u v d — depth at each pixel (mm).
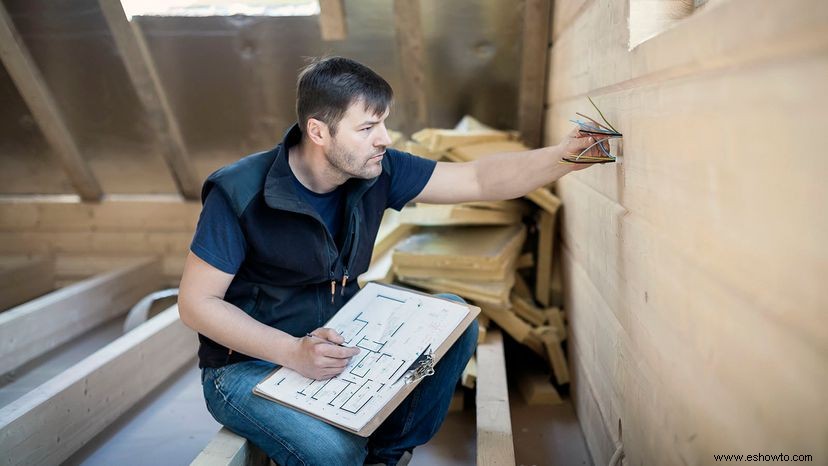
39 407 1687
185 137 3107
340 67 1330
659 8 1237
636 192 1253
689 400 992
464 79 2785
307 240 1414
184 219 3480
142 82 2814
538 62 2639
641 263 1229
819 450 632
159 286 3420
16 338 2400
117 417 2070
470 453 1904
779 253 694
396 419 1501
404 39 2604
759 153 733
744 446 798
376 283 1555
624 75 1280
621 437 1449
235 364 1453
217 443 1361
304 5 2580
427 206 2418
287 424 1299
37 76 2834
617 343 1466
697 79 913
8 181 3447
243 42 2682
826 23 590
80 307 2756
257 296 1477
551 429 2043
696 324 948
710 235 879
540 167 1488
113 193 3502
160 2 2566
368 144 1350
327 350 1327
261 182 1395
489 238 2334
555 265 2514
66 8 2564
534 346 2305
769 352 727
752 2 716
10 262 3443
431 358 1315
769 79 708
